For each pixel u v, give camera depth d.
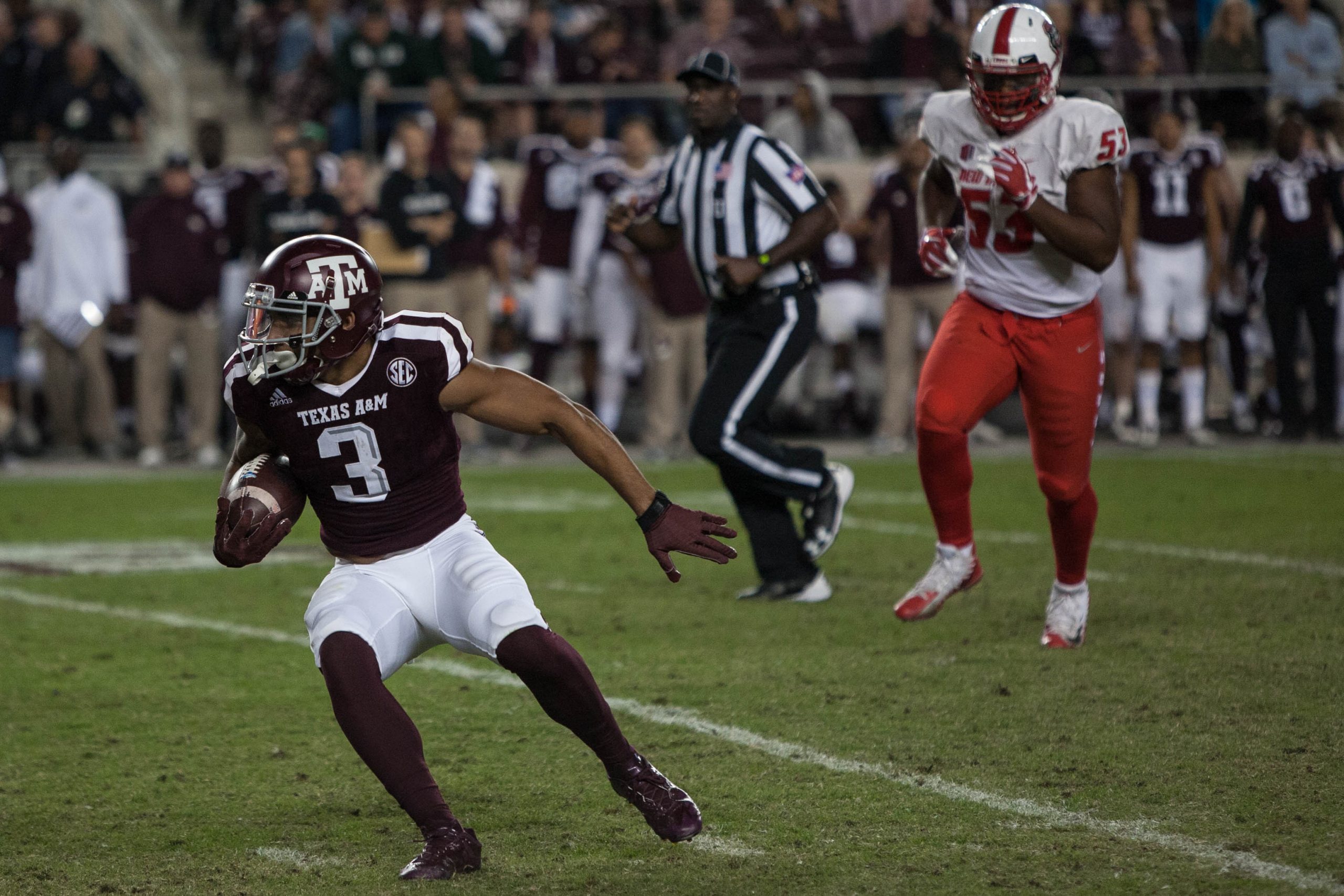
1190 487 34.88
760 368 23.00
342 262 12.05
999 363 19.27
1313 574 24.25
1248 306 45.69
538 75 52.62
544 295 43.59
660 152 52.16
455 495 12.92
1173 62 53.50
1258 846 12.49
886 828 13.25
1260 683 17.62
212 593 24.84
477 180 42.50
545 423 12.52
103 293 42.50
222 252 42.16
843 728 16.34
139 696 18.36
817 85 49.41
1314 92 52.72
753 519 23.59
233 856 13.00
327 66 51.84
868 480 37.56
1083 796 13.91
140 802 14.50
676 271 41.12
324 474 12.49
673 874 12.30
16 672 19.55
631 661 19.59
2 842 13.43
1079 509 19.48
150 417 42.25
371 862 12.78
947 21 55.78
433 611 12.59
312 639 12.38
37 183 49.25
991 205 18.86
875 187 41.88
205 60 65.12
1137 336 44.50
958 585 20.14
